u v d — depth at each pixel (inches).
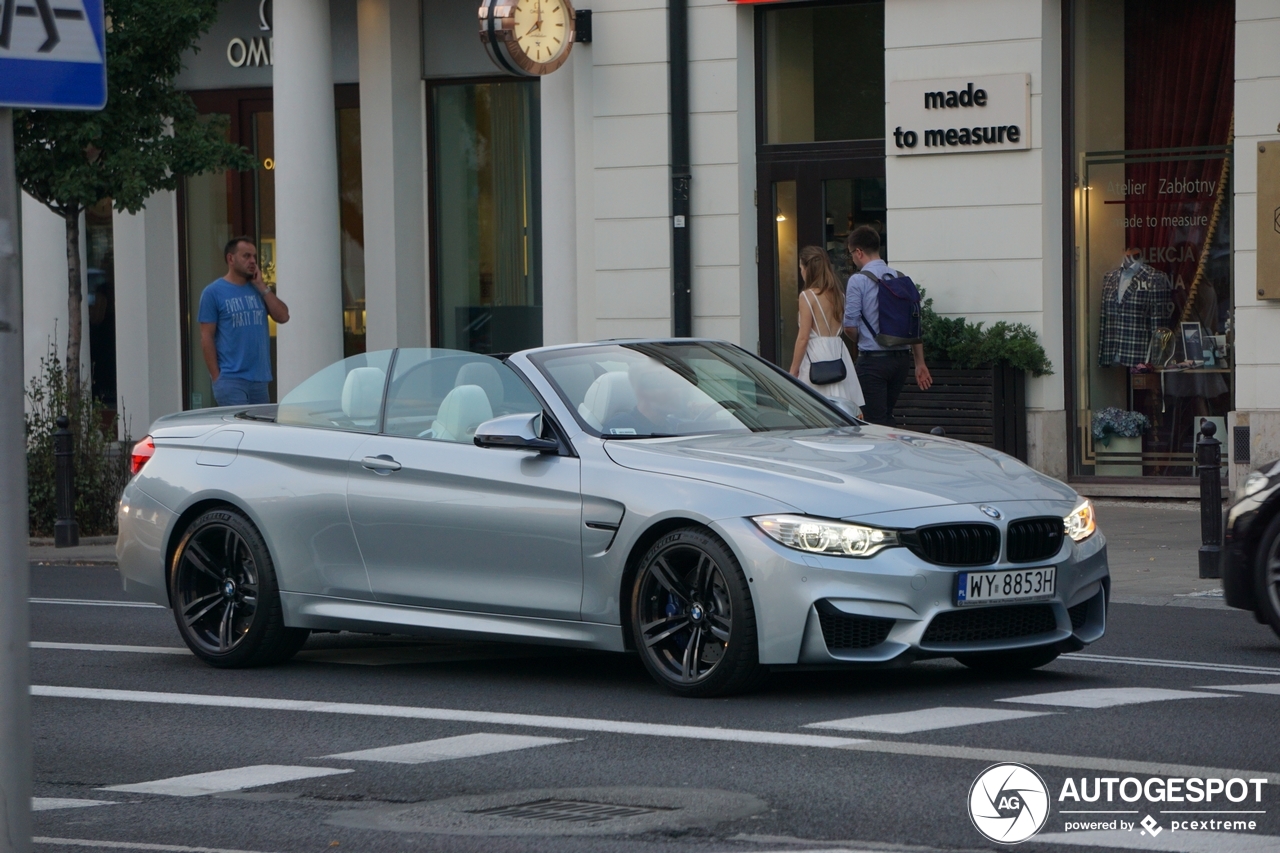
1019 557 313.1
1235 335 635.5
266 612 369.1
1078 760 259.1
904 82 677.9
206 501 382.3
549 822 231.6
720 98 716.7
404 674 362.9
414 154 848.3
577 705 317.4
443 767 267.9
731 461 321.7
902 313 605.6
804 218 719.1
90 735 302.8
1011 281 665.6
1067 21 669.9
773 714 301.3
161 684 355.9
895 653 300.8
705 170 721.0
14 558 163.0
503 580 340.2
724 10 713.6
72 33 168.7
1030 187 661.3
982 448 353.1
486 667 369.1
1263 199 622.8
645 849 217.2
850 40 709.3
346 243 873.5
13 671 162.7
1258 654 366.6
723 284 721.0
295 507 367.2
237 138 900.0
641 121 726.5
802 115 719.7
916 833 220.8
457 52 839.7
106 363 932.0
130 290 911.0
